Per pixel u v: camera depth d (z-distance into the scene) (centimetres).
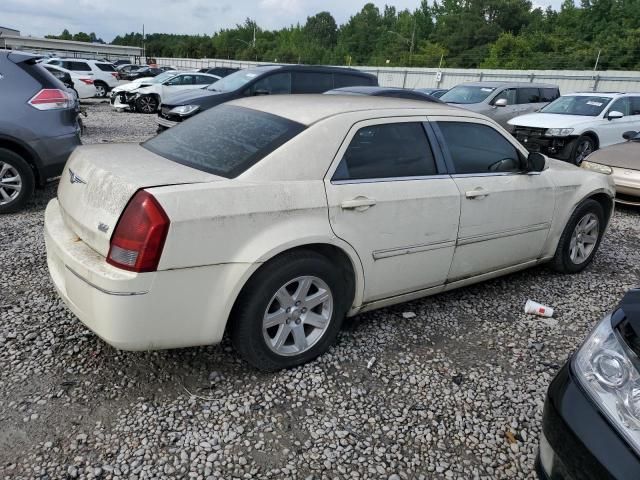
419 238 330
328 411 267
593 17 6216
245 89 1027
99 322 243
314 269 287
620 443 166
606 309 405
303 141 287
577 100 1146
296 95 382
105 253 246
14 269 412
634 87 2812
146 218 235
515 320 378
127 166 275
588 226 468
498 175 379
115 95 1834
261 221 262
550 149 1037
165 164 285
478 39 7275
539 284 448
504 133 395
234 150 290
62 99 585
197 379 285
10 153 546
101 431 244
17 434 238
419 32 8338
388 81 4091
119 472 221
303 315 295
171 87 1783
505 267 409
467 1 8238
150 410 259
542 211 414
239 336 275
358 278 309
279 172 276
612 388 177
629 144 773
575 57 4762
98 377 282
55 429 243
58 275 286
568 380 192
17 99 548
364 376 298
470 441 253
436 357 323
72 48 6194
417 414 269
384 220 309
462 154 362
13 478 215
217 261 253
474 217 359
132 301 237
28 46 5791
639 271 494
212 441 242
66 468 221
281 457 235
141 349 252
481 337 351
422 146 340
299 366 302
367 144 312
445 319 373
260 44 11312
